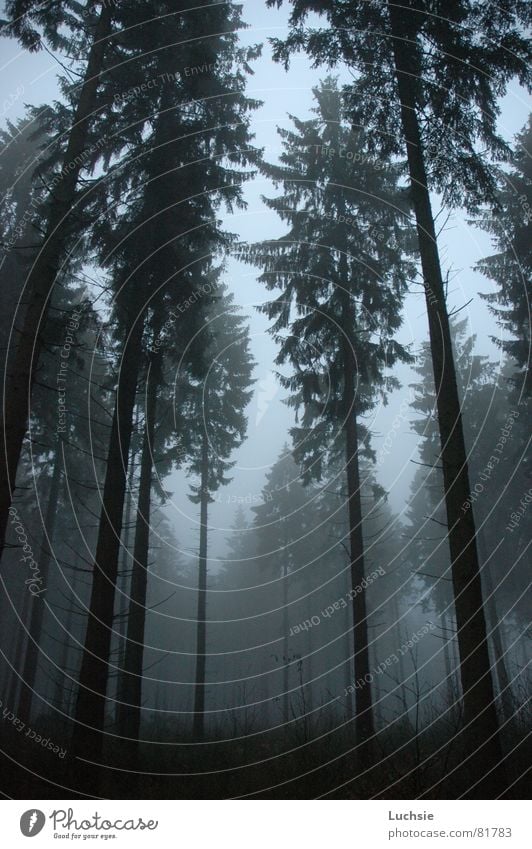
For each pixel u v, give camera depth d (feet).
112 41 32.19
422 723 29.63
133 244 31.91
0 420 22.20
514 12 25.66
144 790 21.33
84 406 64.44
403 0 27.09
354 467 42.11
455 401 23.45
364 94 28.37
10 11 28.76
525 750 21.91
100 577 25.18
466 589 20.59
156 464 57.88
